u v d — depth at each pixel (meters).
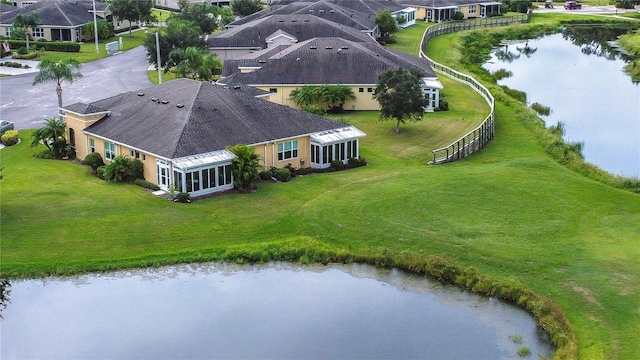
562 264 45.00
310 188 58.06
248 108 64.19
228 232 49.75
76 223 50.53
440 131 77.56
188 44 105.06
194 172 55.12
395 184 58.81
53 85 96.69
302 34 112.12
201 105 62.25
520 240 48.53
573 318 39.22
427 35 148.00
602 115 91.31
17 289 43.16
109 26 140.00
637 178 63.19
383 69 87.12
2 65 109.31
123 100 68.38
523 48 153.00
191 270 45.56
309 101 83.62
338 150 64.25
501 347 37.19
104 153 62.78
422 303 41.72
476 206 54.41
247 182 57.00
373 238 49.09
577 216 52.75
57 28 130.88
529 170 63.44
